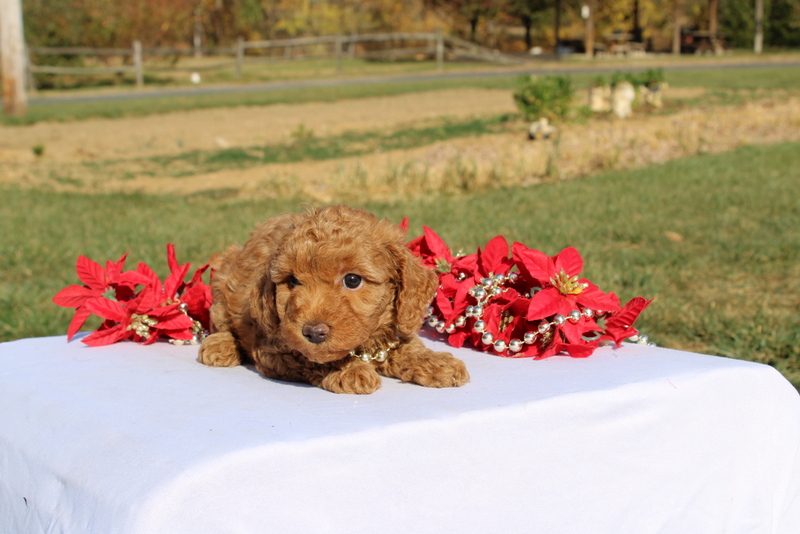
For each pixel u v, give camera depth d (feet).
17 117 76.64
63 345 11.01
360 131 66.39
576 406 7.73
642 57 167.12
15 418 8.00
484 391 8.05
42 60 121.29
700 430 8.53
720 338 16.80
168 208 36.17
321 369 8.56
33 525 7.00
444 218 30.96
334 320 7.55
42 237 29.14
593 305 10.18
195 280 11.84
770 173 39.27
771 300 19.98
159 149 60.18
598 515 7.86
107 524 5.99
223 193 42.29
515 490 7.35
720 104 70.23
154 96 99.09
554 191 37.37
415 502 6.82
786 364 15.23
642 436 8.13
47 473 6.98
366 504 6.58
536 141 54.95
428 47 192.44
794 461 9.25
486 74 123.44
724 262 23.86
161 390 8.20
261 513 6.15
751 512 8.89
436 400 7.72
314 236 7.84
